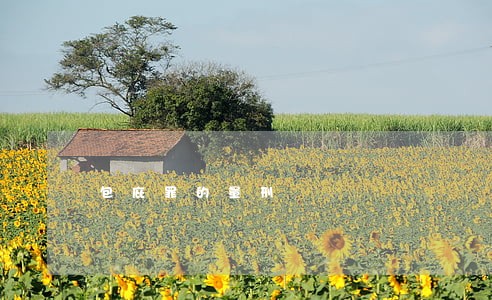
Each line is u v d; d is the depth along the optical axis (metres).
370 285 15.57
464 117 103.75
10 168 69.56
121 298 15.66
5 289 16.47
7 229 38.66
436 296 15.09
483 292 15.21
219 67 96.38
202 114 90.69
